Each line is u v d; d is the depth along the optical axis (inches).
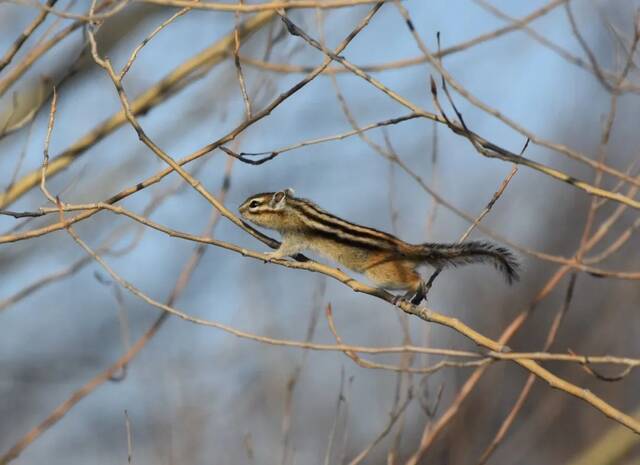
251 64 547.8
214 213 542.9
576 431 776.3
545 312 858.1
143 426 658.2
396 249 444.1
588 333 846.5
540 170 399.5
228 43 550.6
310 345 392.8
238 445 659.4
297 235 454.6
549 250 896.3
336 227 449.4
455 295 826.2
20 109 570.3
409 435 769.6
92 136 531.8
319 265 422.0
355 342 802.8
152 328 534.0
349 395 457.7
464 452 589.6
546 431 776.9
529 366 379.6
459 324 389.4
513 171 406.9
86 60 593.9
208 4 373.4
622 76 462.9
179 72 548.4
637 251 887.1
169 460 535.8
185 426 592.4
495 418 795.4
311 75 395.2
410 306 399.9
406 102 395.9
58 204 407.5
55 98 413.7
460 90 394.3
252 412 667.4
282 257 436.8
